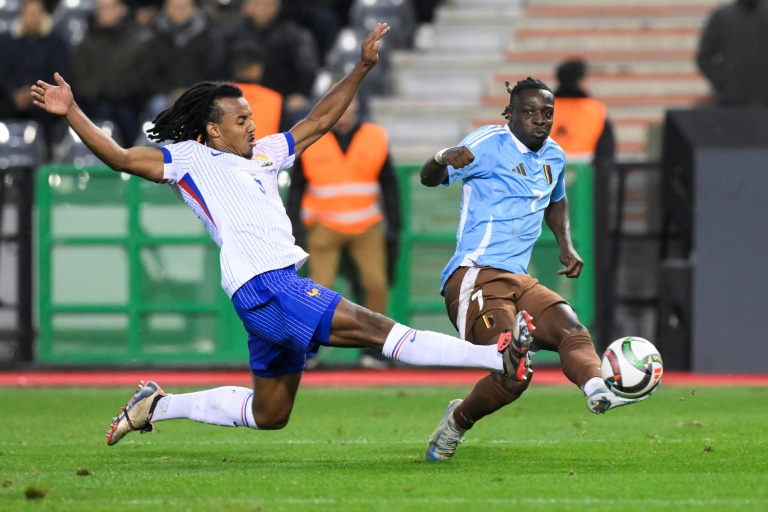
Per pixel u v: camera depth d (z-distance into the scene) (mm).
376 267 44344
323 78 63031
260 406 23859
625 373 20766
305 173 43719
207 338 46969
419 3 70750
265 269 21969
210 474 22594
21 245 47062
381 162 43969
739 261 44750
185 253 46812
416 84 65000
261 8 53531
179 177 22469
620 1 67125
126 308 46969
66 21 66312
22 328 47094
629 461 24375
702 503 19281
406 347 21547
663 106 61531
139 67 55188
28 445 28141
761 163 44562
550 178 24109
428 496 19984
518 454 25547
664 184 45812
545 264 45875
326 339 21766
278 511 18672
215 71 54031
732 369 44875
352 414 34688
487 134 23859
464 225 23938
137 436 29766
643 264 46156
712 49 54688
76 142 55406
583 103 46000
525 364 20922
